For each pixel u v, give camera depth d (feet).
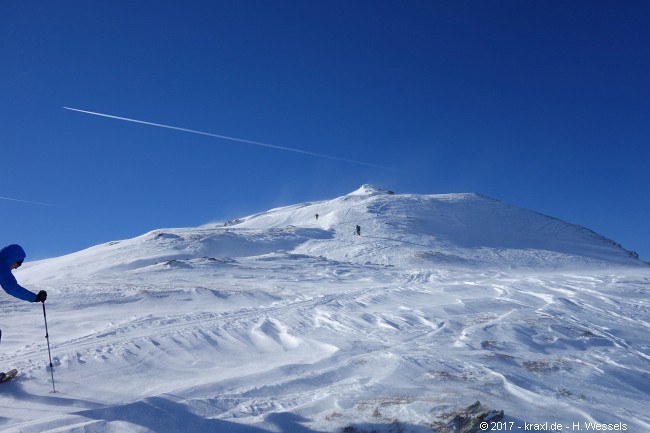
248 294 57.57
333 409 19.11
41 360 24.02
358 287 72.95
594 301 66.28
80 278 76.38
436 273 100.01
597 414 21.66
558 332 42.32
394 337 34.99
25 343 29.76
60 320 37.99
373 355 27.94
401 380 23.65
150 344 27.40
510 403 21.86
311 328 36.40
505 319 44.91
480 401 21.08
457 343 34.22
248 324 35.32
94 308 45.80
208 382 20.89
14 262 19.07
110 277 78.64
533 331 41.52
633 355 37.60
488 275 102.37
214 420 17.16
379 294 59.57
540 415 20.71
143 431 15.96
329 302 51.60
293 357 27.27
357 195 303.89
